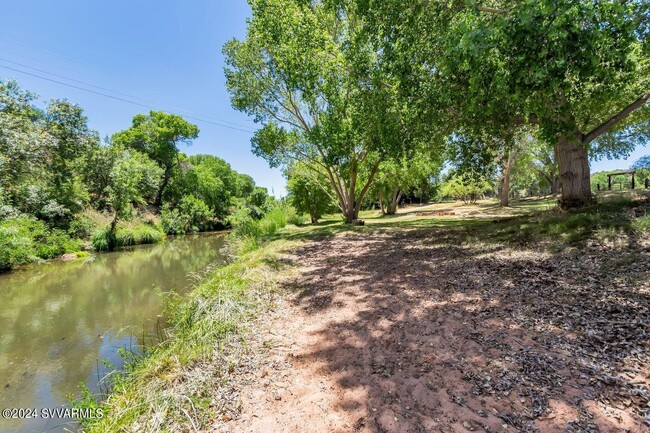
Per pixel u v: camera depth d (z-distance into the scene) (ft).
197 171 127.95
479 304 12.88
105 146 72.95
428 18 22.16
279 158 55.83
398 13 22.67
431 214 70.13
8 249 37.58
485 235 26.32
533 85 14.12
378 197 97.76
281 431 6.93
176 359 10.28
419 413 7.06
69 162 64.59
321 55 37.76
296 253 30.14
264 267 23.04
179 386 8.74
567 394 6.97
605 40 12.26
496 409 6.83
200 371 9.53
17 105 52.75
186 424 7.33
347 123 42.29
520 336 9.84
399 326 11.93
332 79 38.60
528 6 12.58
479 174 34.12
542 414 6.48
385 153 33.17
